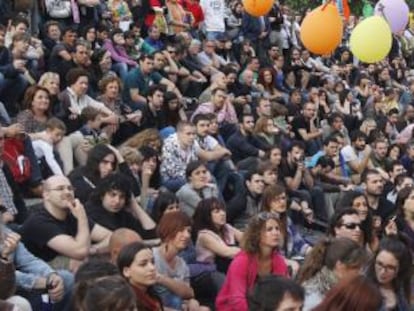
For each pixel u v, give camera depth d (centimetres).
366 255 639
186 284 730
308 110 1509
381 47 991
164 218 732
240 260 705
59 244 705
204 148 1134
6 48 1210
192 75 1652
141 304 609
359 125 1769
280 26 2098
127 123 1211
